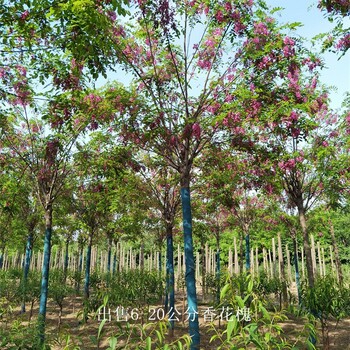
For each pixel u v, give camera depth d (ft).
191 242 20.49
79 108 23.38
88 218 43.09
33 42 19.99
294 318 34.60
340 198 30.78
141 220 38.42
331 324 34.76
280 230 49.78
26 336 16.79
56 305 48.21
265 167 26.99
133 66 21.83
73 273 63.21
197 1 21.75
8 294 36.37
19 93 23.89
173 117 22.12
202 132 21.36
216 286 43.91
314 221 45.37
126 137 22.62
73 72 20.48
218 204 36.55
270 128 25.84
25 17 17.22
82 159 28.45
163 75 23.67
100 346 27.07
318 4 20.67
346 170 28.25
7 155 29.37
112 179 31.30
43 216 41.75
